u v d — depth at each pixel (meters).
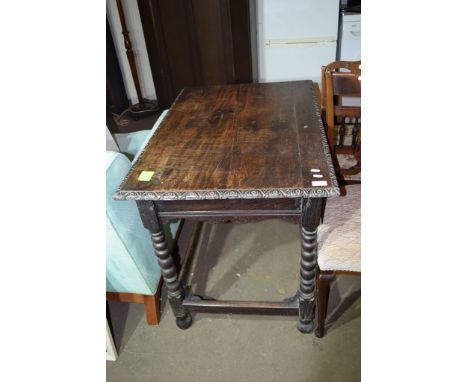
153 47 2.87
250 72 2.77
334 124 1.33
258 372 1.21
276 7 2.50
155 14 2.72
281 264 1.62
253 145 1.11
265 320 1.38
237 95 1.53
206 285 1.54
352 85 1.28
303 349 1.26
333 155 1.38
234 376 1.21
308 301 1.18
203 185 0.93
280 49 2.65
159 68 2.96
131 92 3.39
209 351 1.29
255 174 0.96
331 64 1.27
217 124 1.27
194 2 2.65
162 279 1.45
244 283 1.54
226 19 2.64
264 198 0.92
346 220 1.16
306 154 1.04
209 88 1.64
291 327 1.34
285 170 0.97
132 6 3.01
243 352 1.28
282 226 1.84
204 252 1.72
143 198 0.92
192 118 1.34
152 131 1.52
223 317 1.40
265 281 1.54
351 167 1.37
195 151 1.10
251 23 2.63
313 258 1.08
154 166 1.03
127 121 3.13
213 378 1.21
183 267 1.62
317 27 2.53
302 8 2.48
